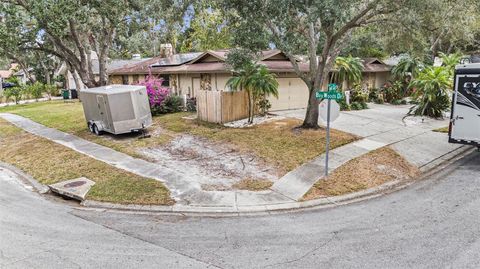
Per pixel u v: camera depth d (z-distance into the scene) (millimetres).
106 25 20188
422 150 13055
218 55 21578
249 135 14602
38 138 16766
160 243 6922
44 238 7199
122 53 31703
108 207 9047
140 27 20172
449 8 11266
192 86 23734
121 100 15047
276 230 7465
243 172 11031
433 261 5969
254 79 15562
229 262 6145
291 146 13047
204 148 13500
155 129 16703
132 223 7984
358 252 6379
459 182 10055
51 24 15859
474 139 11680
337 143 13320
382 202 8906
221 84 21391
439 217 7785
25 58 39812
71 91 37844
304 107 22312
